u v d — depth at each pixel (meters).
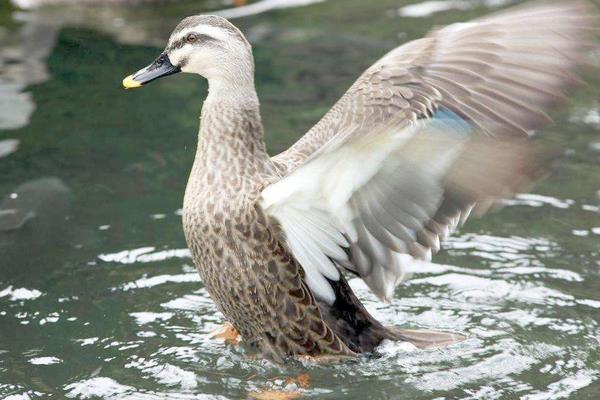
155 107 15.53
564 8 9.68
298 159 10.38
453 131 8.74
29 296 11.43
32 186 13.50
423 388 9.90
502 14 10.09
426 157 8.59
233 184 10.02
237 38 10.26
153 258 12.12
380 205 9.21
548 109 9.05
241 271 10.06
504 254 12.09
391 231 9.31
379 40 17.34
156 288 11.61
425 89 9.84
